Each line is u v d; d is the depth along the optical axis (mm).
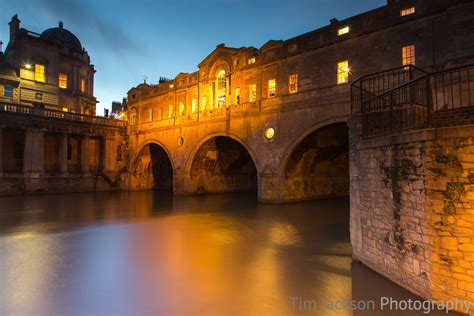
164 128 41562
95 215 23391
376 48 22078
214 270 11227
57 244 14688
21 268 11312
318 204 28234
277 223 20062
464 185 7355
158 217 22500
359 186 11344
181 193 38094
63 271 11016
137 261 12195
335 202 29594
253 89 30938
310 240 15695
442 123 8852
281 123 27922
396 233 9141
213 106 35438
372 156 10406
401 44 20828
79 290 9398
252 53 31344
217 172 40938
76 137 44312
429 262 7773
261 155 29453
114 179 45344
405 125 10180
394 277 9281
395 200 9172
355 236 11719
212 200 33094
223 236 16531
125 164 47000
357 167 11508
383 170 9781
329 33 25000
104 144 45094
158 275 10695
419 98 17078
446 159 7605
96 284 9875
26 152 37469
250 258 12680
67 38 48344
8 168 39156
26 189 37125
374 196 10312
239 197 36062
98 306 8375
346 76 23766
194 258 12656
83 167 42688
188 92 39000
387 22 21453
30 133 37812
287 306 8422
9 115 36031
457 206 7430
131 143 46875
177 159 39156
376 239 10227
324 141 27844
